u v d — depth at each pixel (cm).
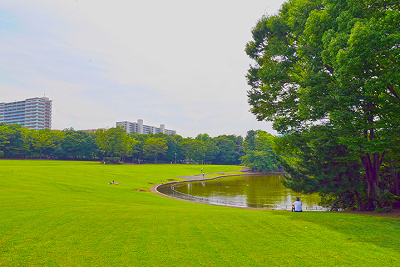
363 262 789
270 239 1009
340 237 1053
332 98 1619
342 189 2050
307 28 1642
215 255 823
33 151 11594
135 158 14775
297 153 2477
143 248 867
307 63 1769
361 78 1394
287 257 822
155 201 2733
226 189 5272
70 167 6278
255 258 807
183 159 16475
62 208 1532
